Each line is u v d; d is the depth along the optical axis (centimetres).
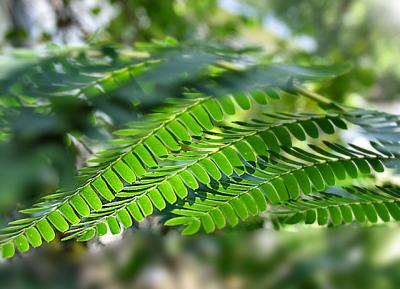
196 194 31
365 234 30
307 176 31
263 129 31
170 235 31
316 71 34
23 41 77
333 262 29
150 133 30
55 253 31
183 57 33
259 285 29
